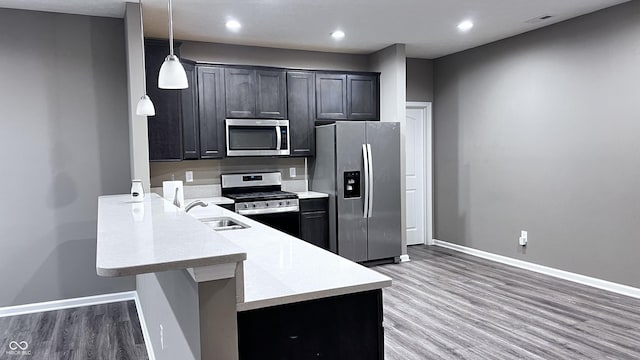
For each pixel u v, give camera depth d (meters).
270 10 3.92
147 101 3.11
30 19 3.79
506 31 4.76
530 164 4.83
